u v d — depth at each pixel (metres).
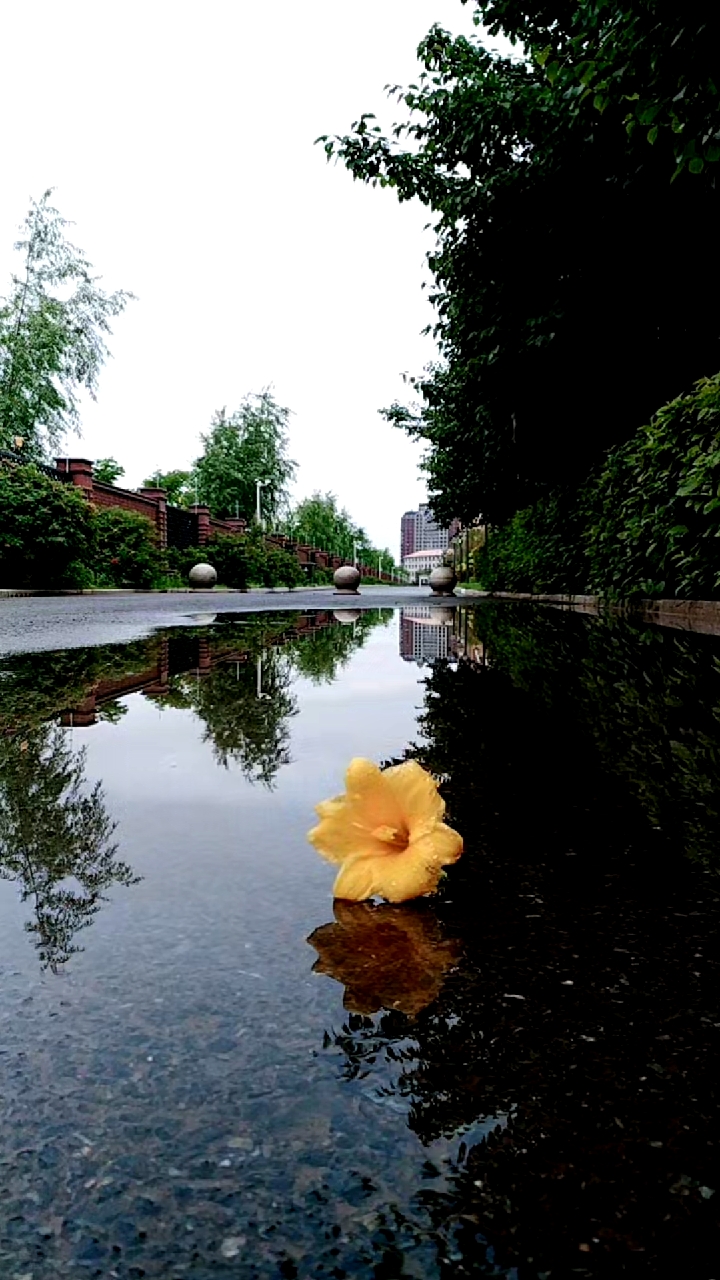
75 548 17.38
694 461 4.40
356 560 74.19
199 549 29.56
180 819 1.22
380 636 5.48
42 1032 0.63
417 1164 0.48
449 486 16.23
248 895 0.92
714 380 4.62
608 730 1.98
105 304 26.81
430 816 0.92
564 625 6.05
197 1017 0.65
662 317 7.94
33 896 0.92
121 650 4.29
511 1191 0.46
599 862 1.05
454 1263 0.41
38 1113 0.53
